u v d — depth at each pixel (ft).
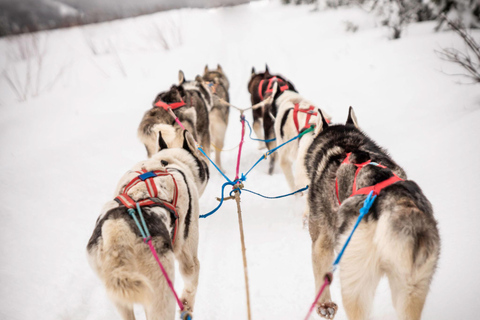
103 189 21.15
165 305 9.10
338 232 9.15
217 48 64.90
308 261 14.43
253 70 28.53
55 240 16.12
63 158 24.80
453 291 10.93
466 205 14.56
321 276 11.32
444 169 17.43
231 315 12.10
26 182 20.95
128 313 9.55
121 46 72.13
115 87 43.78
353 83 35.04
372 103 29.19
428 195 15.94
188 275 11.64
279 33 70.74
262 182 21.91
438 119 23.20
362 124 25.71
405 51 39.29
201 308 12.48
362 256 8.34
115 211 9.42
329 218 11.03
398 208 8.14
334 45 52.65
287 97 19.77
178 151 13.50
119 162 24.77
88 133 29.68
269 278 13.71
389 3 53.31
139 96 39.01
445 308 10.46
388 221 8.03
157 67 52.26
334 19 68.95
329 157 11.46
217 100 24.47
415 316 8.18
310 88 37.22
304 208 18.61
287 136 18.39
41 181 21.31
